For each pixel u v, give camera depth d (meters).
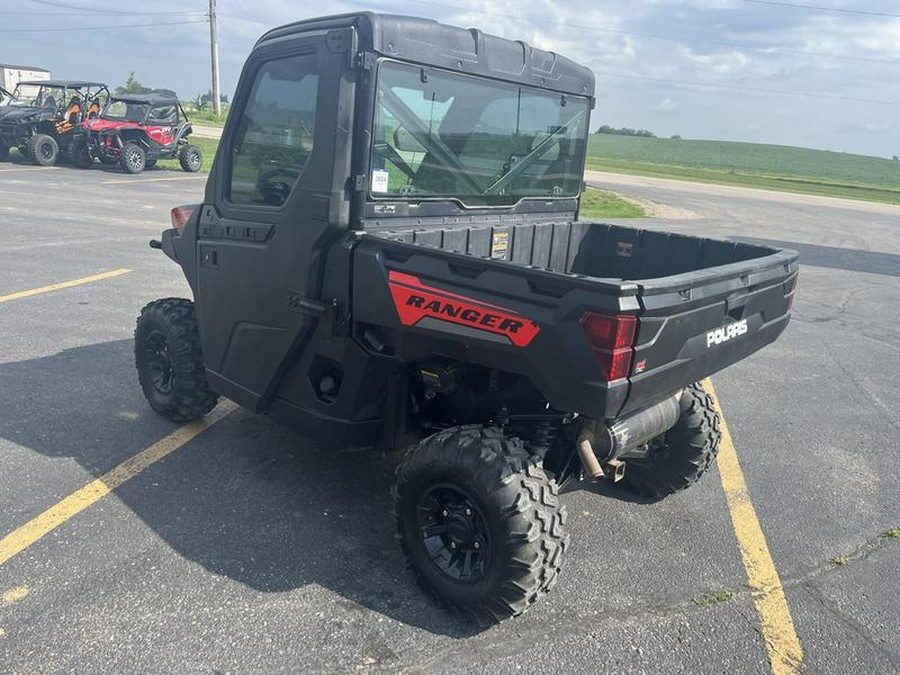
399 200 3.39
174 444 4.48
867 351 7.73
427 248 2.96
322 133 3.19
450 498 3.10
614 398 2.59
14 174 18.25
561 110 4.22
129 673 2.66
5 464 4.12
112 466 4.17
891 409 5.97
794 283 3.77
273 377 3.66
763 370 6.89
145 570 3.25
